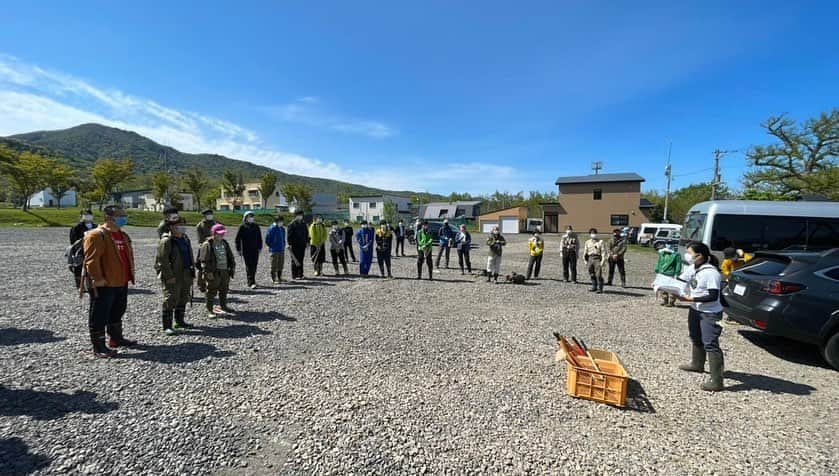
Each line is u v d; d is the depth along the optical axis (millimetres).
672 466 2699
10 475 2410
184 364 4379
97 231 4484
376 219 60938
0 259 12656
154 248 17344
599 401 3666
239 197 66812
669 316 7156
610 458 2777
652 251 24156
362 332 5812
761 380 4297
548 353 5039
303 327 5980
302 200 62812
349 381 4027
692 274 4438
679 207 42312
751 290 5336
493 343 5418
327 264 14016
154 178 54219
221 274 6438
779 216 8664
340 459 2699
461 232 12242
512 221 46656
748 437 3104
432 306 7695
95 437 2881
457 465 2654
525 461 2717
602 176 44719
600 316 7086
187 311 6793
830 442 3047
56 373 4031
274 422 3180
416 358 4766
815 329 4703
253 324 6070
